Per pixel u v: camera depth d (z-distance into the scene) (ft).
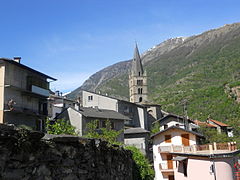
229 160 67.46
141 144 145.48
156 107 223.30
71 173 21.49
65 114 129.39
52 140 19.49
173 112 261.85
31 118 116.88
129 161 50.14
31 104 119.44
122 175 40.65
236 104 223.10
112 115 144.25
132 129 154.30
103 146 30.22
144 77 263.90
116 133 78.02
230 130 187.83
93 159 26.43
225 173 65.05
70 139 21.62
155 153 120.47
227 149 75.36
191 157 77.15
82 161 23.75
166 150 115.96
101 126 130.82
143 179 63.10
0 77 101.65
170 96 334.85
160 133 120.26
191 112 244.22
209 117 212.84
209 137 153.58
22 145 16.08
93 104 184.65
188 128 151.23
